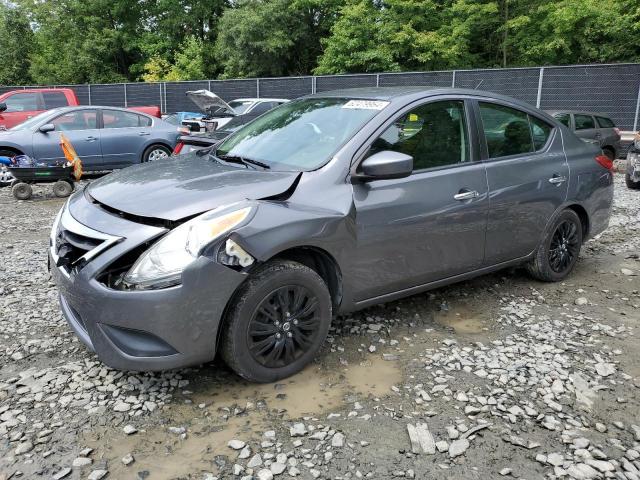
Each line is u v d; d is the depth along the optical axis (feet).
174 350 8.68
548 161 14.34
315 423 8.66
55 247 10.01
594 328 12.53
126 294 8.39
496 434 8.51
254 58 86.17
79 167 29.71
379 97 12.08
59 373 10.00
